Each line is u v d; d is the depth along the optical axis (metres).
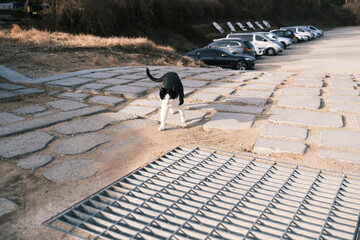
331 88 9.05
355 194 4.16
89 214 3.87
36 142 5.65
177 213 3.85
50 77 10.12
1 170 4.76
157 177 4.66
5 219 3.68
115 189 4.34
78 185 4.43
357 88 9.05
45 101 8.07
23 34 15.51
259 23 47.91
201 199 4.11
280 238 3.37
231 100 7.93
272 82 9.84
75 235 3.42
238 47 20.11
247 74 11.53
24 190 4.29
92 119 6.85
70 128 6.34
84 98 8.26
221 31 37.62
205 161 5.14
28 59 11.91
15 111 7.20
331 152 5.23
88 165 4.99
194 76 10.93
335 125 6.21
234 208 3.91
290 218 3.72
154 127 6.54
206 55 18.33
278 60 22.36
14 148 5.39
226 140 5.89
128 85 9.41
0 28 18.53
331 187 4.35
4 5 27.03
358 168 4.80
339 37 41.44
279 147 5.41
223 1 44.12
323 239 3.36
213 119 6.80
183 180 4.59
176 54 17.86
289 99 7.90
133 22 28.83
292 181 4.54
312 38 39.41
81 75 10.54
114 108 7.69
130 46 16.58
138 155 5.40
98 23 24.34
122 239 3.40
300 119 6.56
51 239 3.37
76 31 23.45
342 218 3.67
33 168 4.81
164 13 32.16
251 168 4.93
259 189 4.35
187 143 5.80
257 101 7.80
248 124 6.47
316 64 19.42
